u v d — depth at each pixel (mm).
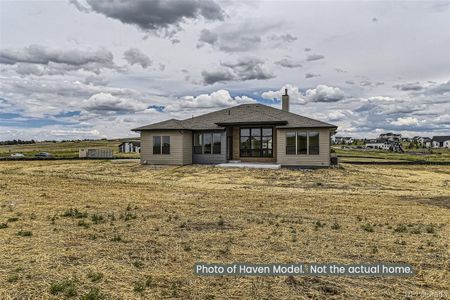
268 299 4375
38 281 4805
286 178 18938
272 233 7438
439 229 7945
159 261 5672
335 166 23672
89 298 4270
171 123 25719
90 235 7164
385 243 6762
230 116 26734
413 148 110438
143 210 9922
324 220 8820
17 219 8508
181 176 20078
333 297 4438
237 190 14633
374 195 13453
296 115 25672
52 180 17297
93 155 45969
